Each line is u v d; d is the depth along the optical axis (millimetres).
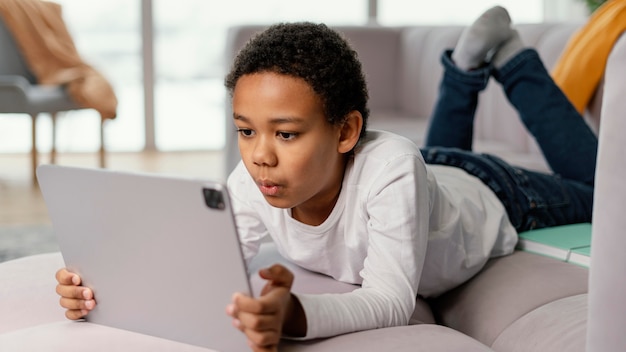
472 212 1348
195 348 900
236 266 808
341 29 3064
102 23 4816
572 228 1592
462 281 1312
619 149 822
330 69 982
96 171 875
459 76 1943
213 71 4965
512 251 1431
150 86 4887
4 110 3758
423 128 2570
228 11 4945
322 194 1115
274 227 1212
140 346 913
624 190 816
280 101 950
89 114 4824
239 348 862
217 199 779
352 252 1149
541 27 2498
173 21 4895
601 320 851
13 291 1154
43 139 4777
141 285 914
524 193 1572
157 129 4961
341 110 1009
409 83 3014
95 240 930
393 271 1027
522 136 2355
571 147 1854
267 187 982
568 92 2041
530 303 1184
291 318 915
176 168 4410
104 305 974
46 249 2717
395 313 1000
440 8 5207
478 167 1567
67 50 4082
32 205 3496
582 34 2107
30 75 4133
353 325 954
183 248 840
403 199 1048
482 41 1873
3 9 3998
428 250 1218
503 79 1924
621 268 823
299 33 989
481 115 2646
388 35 3111
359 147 1120
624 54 825
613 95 834
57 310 1106
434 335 952
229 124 2707
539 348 1051
